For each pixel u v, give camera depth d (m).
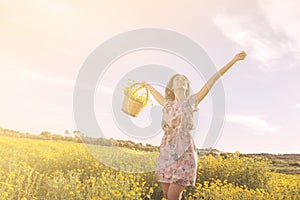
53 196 4.88
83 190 5.08
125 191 4.69
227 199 5.16
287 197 5.96
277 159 14.15
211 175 7.37
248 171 7.46
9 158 6.73
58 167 6.77
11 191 4.82
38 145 9.40
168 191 3.16
